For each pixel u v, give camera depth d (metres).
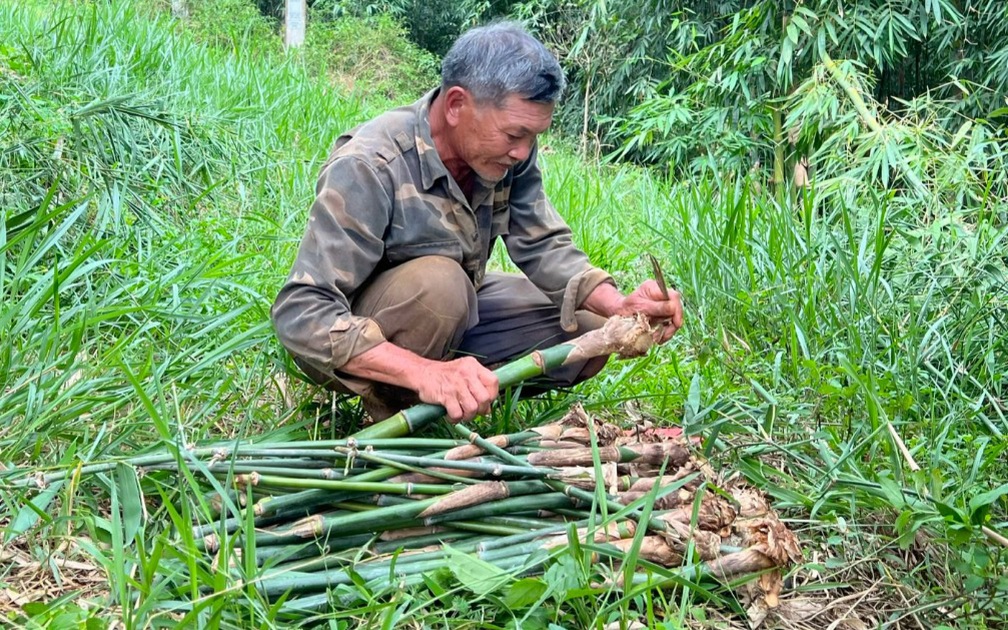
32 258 2.35
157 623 1.61
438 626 1.73
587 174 6.40
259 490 1.92
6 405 2.12
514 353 2.54
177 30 7.82
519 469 1.94
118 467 1.84
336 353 2.02
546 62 2.02
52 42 4.96
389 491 1.88
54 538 1.82
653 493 1.71
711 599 1.84
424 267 2.17
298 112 5.54
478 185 2.26
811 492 2.21
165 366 2.26
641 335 2.06
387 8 13.54
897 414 2.50
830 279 3.11
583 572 1.71
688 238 3.57
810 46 6.40
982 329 2.81
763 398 2.67
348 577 1.76
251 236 3.47
